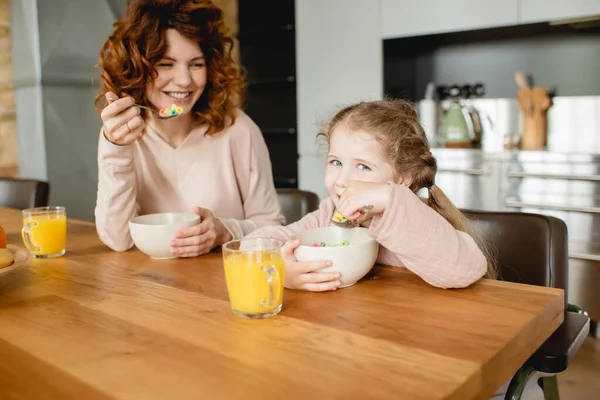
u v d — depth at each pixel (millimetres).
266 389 579
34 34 3154
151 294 928
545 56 3148
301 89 3650
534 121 3074
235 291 793
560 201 2686
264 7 4230
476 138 3316
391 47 3408
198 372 625
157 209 1509
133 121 1163
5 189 2150
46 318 823
